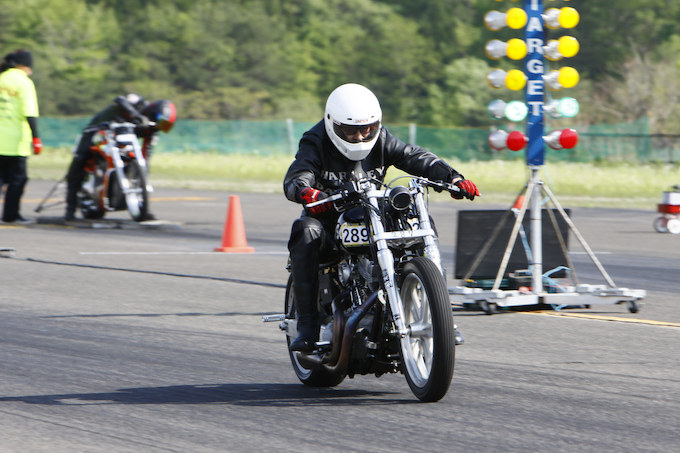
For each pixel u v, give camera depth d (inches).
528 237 1358.3
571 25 1302.9
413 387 804.6
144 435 718.5
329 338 840.3
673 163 4968.0
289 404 816.3
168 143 6077.8
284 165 4953.3
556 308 1328.7
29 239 2047.2
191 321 1217.4
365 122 839.7
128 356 1015.6
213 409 798.5
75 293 1418.6
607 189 3833.7
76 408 800.9
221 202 3078.2
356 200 805.2
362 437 711.1
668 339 1118.4
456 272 1344.7
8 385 883.4
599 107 7691.9
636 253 1936.5
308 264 847.1
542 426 740.7
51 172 4569.4
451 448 681.6
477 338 1123.3
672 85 7573.8
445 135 5689.0
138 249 1920.5
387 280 786.2
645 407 804.6
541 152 1316.4
